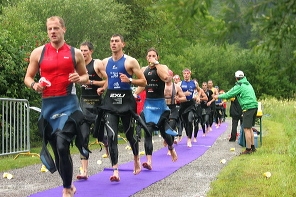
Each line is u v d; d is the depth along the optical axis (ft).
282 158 35.06
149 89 32.04
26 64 49.39
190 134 49.88
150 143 31.99
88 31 81.61
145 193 24.00
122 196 23.09
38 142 57.52
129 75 27.14
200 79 193.06
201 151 45.09
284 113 108.68
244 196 22.24
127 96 27.20
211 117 73.67
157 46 109.40
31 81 20.71
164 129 32.68
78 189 24.90
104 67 27.45
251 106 41.04
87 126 28.66
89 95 29.45
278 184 24.59
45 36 59.11
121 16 92.32
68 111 20.58
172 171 31.32
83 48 29.53
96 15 81.51
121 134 68.85
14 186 26.00
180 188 25.32
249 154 40.75
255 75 182.29
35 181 27.66
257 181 25.93
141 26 108.27
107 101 27.14
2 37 48.24
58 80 20.56
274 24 11.42
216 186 24.98
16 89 49.47
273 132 65.16
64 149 20.27
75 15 79.82
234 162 34.81
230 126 89.51
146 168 32.14
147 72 32.01
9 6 75.92
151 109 32.09
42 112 20.80
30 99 51.78
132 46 108.99
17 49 49.16
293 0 11.05
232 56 191.21
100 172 30.89
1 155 37.70
